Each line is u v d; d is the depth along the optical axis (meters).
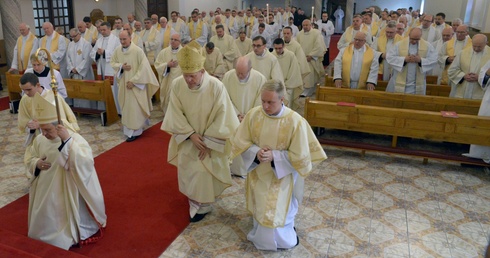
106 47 8.27
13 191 5.11
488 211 4.66
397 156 6.32
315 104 6.21
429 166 5.94
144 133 7.39
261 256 3.83
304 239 4.11
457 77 6.54
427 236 4.16
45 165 3.59
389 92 6.74
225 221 4.45
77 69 8.52
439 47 8.89
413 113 5.74
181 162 4.35
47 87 5.85
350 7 23.27
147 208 4.69
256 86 5.26
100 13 17.78
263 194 3.73
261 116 3.64
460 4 18.59
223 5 25.03
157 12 19.98
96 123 7.98
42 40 8.76
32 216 3.76
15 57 9.16
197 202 4.37
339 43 10.55
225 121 4.21
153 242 4.03
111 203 4.78
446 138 5.70
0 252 2.90
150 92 7.19
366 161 6.11
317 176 5.56
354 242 4.05
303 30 10.30
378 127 6.00
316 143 3.69
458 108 6.37
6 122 7.95
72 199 3.75
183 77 4.25
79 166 3.66
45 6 15.79
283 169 3.64
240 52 11.28
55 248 3.15
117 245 3.97
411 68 6.82
